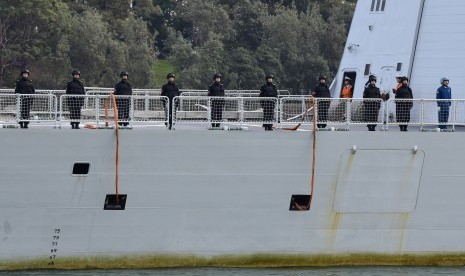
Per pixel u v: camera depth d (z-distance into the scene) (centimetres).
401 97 11781
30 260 10712
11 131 10494
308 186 11138
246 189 11012
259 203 11062
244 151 10950
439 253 11581
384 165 11312
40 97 11175
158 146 10769
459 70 12594
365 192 11312
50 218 10688
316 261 11325
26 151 10544
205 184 10912
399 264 11538
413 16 12938
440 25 12744
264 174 11025
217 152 10894
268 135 10969
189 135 10800
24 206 10625
